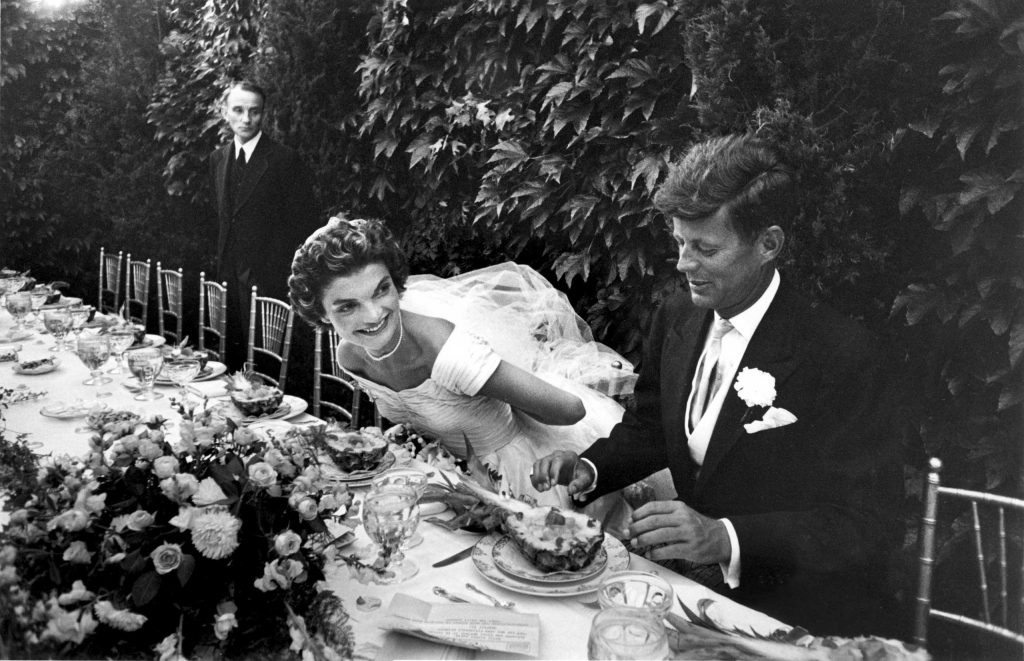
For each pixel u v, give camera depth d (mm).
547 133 3182
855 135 2018
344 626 1110
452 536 1493
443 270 3938
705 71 2264
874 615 1534
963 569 1985
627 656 957
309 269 1723
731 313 1622
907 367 2076
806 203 2025
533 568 1338
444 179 3826
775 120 2002
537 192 3139
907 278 2053
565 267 3012
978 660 1850
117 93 5848
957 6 1840
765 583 1568
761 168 1501
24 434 1951
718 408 1660
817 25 2066
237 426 1318
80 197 6223
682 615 1220
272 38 4570
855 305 2094
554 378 2422
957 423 2029
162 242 5977
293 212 4379
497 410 2115
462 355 1875
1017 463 1919
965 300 1906
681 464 1760
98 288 6539
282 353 3439
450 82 3762
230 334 4598
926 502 1391
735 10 2146
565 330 2865
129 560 1039
